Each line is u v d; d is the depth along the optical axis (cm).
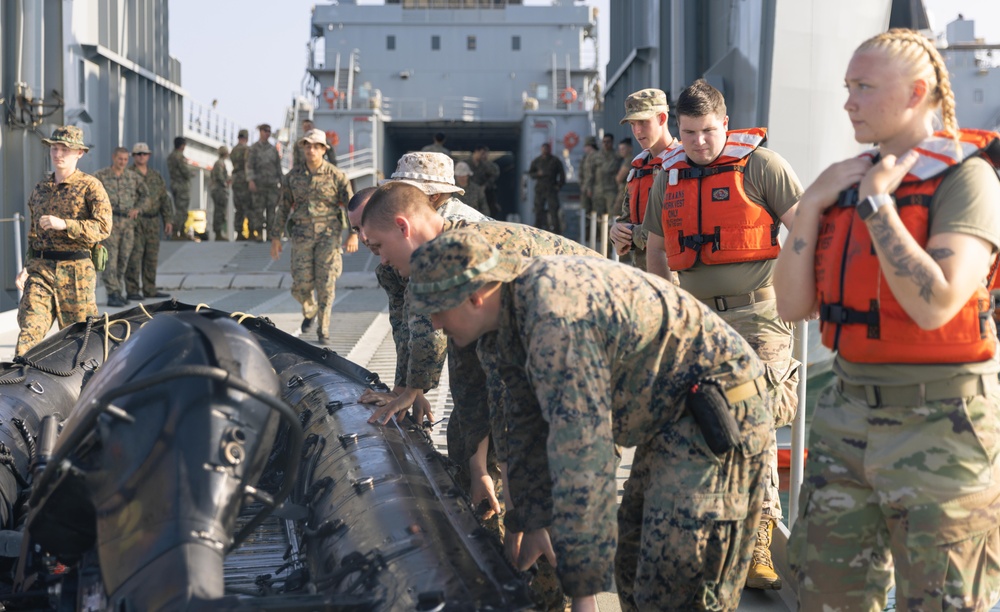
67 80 1598
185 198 2084
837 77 833
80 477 255
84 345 473
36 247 668
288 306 1262
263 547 371
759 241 381
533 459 284
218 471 244
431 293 244
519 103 3644
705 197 385
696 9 1215
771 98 829
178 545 230
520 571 276
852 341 241
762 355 384
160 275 1570
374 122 3403
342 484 321
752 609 363
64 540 274
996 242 227
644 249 538
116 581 236
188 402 250
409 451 345
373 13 3619
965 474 231
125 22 1934
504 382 276
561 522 235
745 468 264
